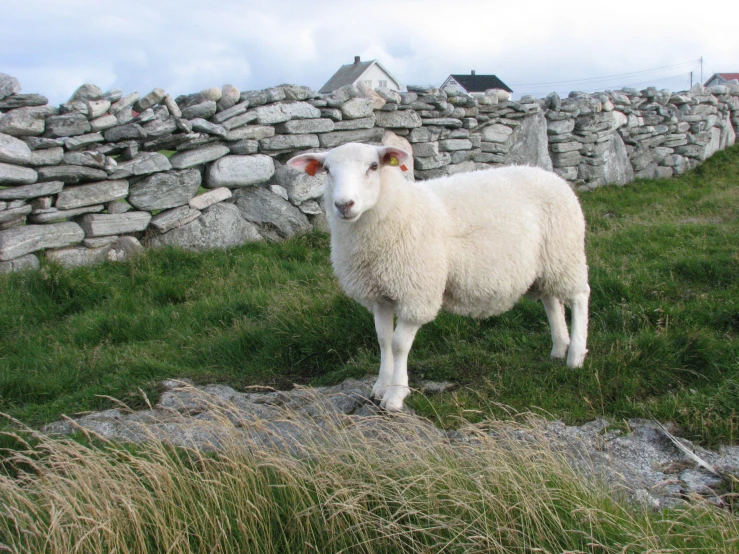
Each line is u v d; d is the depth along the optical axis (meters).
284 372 5.07
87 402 4.52
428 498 2.75
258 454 3.13
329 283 6.30
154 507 2.76
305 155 4.17
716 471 3.31
